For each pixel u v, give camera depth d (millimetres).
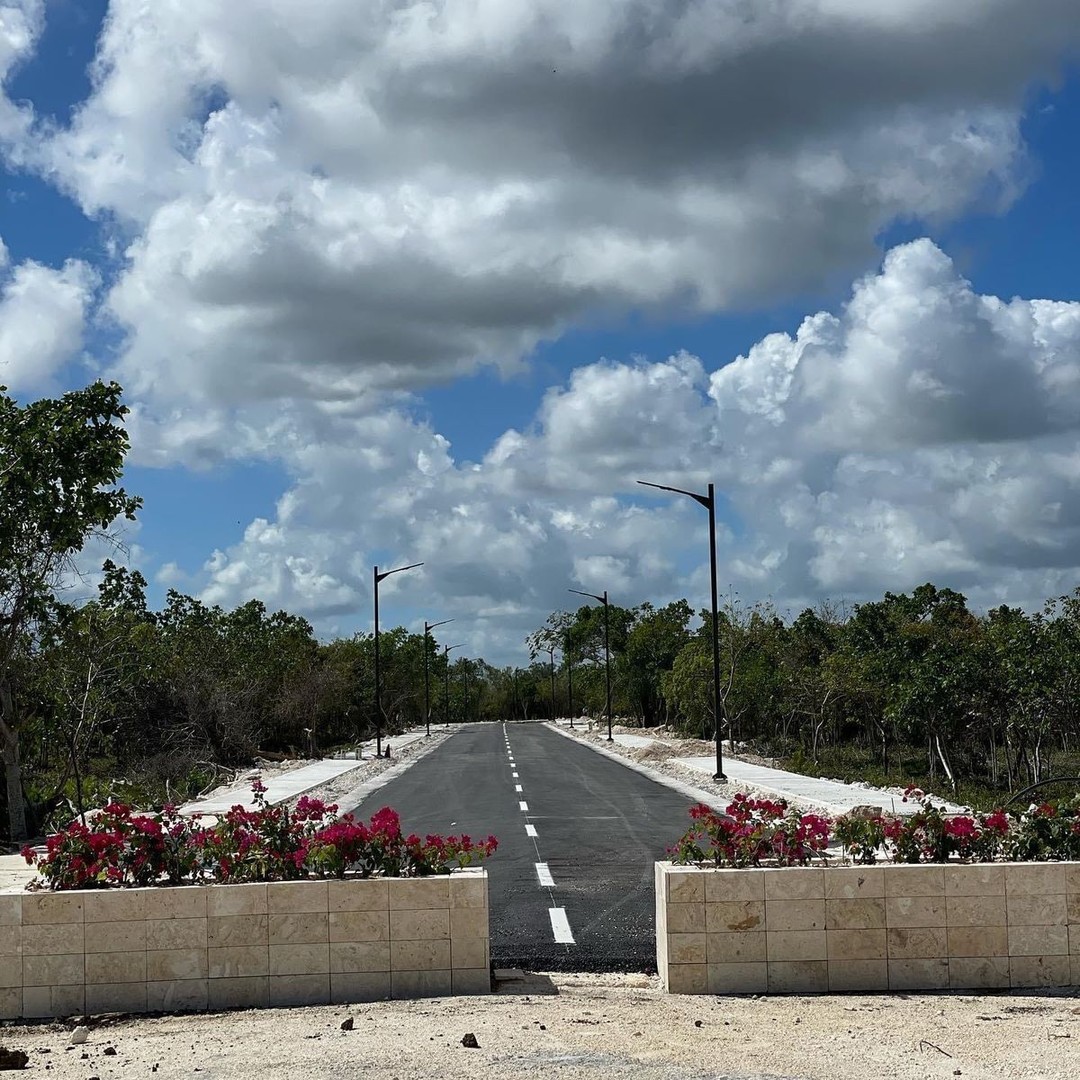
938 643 28750
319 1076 6441
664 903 8914
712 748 45781
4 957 8703
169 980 8734
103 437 19062
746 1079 6312
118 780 24750
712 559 32844
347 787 31797
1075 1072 6457
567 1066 6578
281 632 56656
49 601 20859
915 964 8766
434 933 8867
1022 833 9320
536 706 122812
